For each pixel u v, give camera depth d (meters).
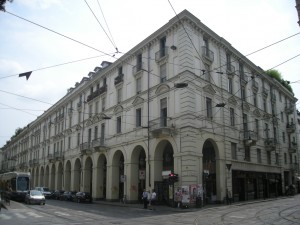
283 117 45.56
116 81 35.44
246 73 35.91
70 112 48.28
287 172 44.09
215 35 30.23
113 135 34.91
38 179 60.97
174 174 25.34
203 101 27.47
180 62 26.97
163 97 28.30
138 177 31.53
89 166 41.31
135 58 33.25
